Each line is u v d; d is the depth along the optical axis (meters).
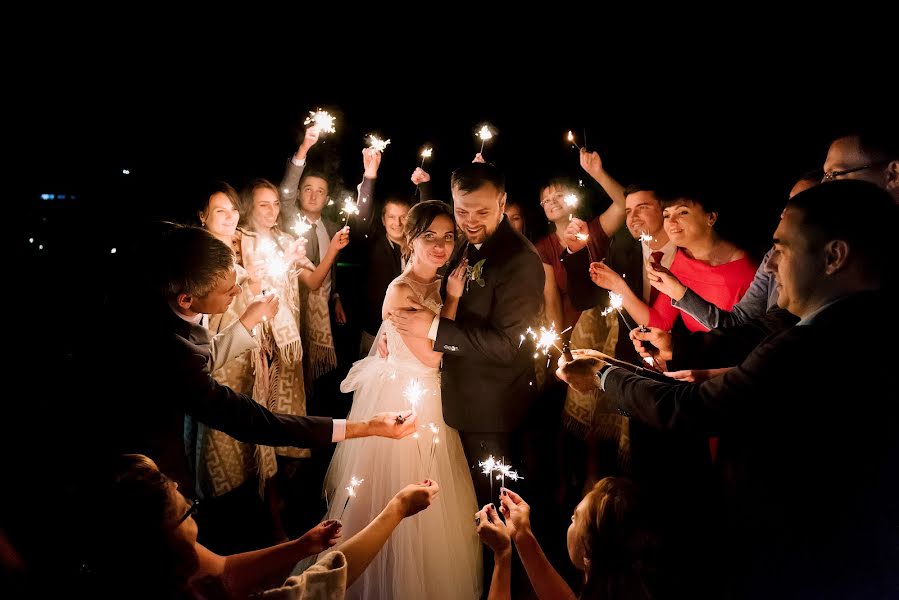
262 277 3.25
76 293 5.36
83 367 2.06
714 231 2.89
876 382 1.34
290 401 3.39
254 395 3.17
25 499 2.71
